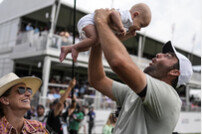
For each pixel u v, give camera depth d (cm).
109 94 189
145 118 145
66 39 1205
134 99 158
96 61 182
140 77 132
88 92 1429
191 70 168
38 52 1150
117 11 157
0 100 185
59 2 1134
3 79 190
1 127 177
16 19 1441
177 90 173
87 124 1118
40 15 1403
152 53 2098
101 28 136
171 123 145
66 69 1622
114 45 130
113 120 456
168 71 161
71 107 635
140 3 172
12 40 1421
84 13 1265
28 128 194
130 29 164
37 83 227
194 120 1809
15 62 1400
